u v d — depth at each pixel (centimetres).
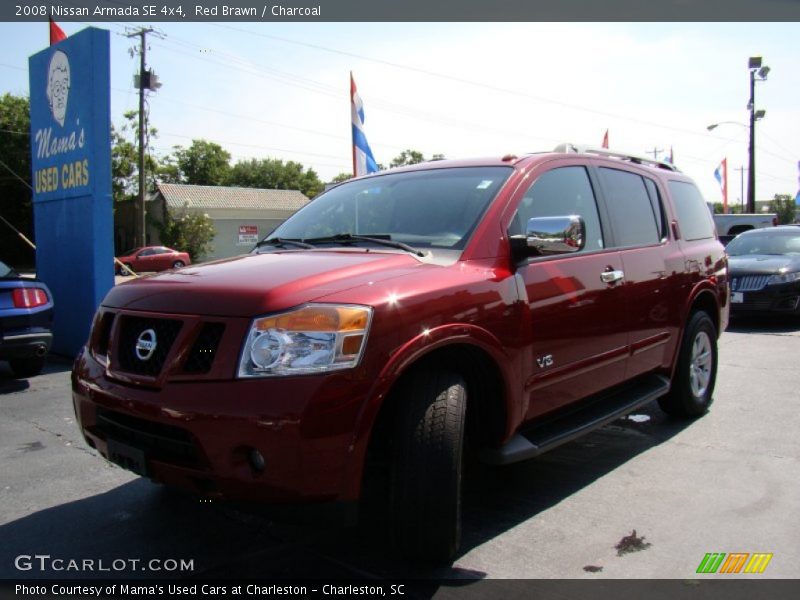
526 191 354
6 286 609
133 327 285
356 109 1131
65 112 790
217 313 257
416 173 398
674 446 452
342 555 298
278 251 355
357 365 245
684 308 475
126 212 4431
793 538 310
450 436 266
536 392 332
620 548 303
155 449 266
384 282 271
